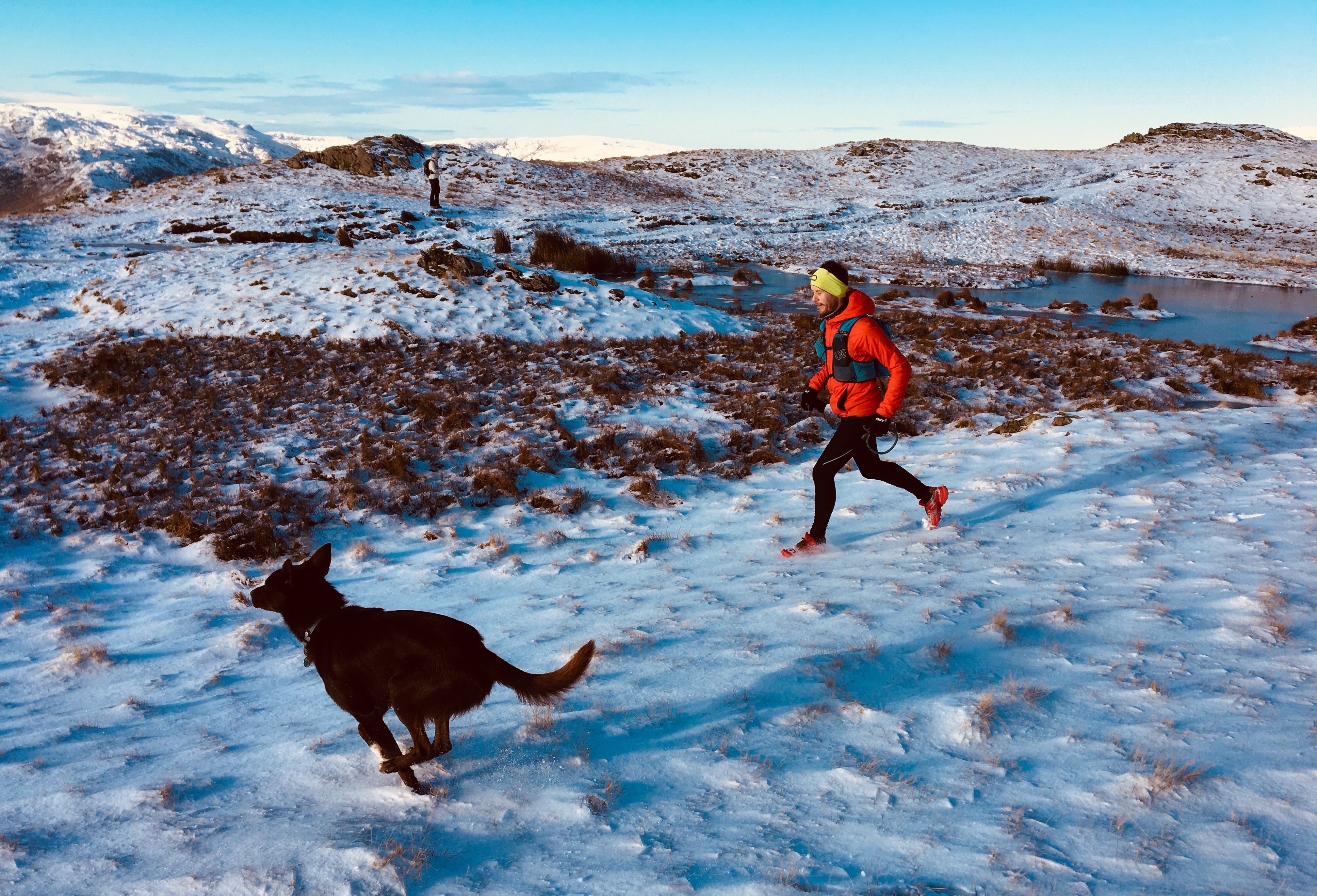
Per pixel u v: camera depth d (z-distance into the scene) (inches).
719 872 92.8
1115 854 90.9
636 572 219.0
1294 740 111.2
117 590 236.2
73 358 538.0
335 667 114.1
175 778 126.3
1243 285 1261.1
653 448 354.6
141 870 102.0
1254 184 2252.7
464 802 113.0
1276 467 274.2
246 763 130.6
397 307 657.0
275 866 99.7
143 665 183.2
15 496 304.8
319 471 326.3
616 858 97.5
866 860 93.3
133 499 302.2
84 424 395.2
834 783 110.4
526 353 574.2
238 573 241.0
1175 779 103.0
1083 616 160.1
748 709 134.0
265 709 155.3
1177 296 1098.1
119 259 903.1
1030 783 106.8
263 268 783.7
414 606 205.2
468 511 288.0
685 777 115.3
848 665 146.2
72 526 281.1
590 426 392.2
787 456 346.3
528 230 1309.1
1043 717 123.4
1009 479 267.6
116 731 148.7
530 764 121.8
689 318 700.0
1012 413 403.5
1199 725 117.3
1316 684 127.2
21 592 230.4
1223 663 136.6
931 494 217.2
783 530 245.0
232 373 503.2
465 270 722.8
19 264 860.0
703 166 2709.2
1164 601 166.2
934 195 2235.5
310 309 660.7
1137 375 485.7
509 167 2009.1
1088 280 1288.1
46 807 119.2
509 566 231.1
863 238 1622.8
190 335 618.2
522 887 93.6
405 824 108.3
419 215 1341.0
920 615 166.6
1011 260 1457.9
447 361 544.4
